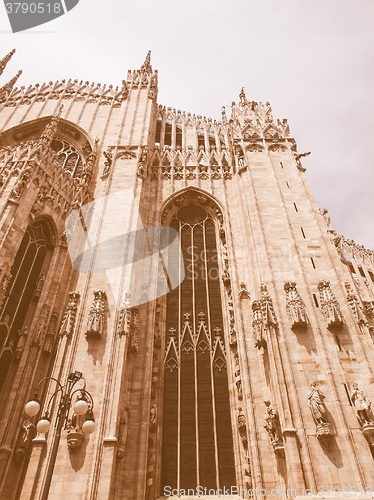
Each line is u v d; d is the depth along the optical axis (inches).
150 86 1540.4
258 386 790.5
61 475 642.2
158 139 1482.5
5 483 673.6
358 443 653.9
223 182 1248.8
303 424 675.4
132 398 786.2
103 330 824.3
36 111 1553.9
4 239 815.1
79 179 1190.9
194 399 842.2
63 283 952.3
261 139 1246.3
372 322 976.9
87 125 1477.6
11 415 737.6
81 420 692.1
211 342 928.3
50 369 816.9
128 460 713.6
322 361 751.7
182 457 767.7
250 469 715.4
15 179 946.7
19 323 859.4
